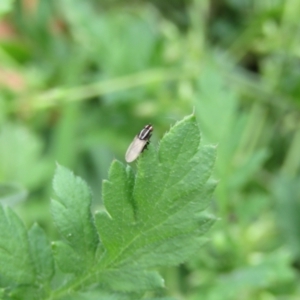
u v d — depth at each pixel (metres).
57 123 0.26
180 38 0.27
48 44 0.27
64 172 0.14
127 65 0.25
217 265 0.20
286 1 0.26
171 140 0.13
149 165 0.13
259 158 0.20
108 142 0.25
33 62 0.27
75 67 0.26
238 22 0.29
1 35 0.28
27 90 0.26
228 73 0.26
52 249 0.14
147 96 0.25
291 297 0.21
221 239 0.19
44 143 0.27
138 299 0.14
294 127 0.26
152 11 0.29
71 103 0.25
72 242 0.14
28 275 0.14
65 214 0.14
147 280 0.14
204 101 0.20
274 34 0.26
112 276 0.14
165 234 0.13
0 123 0.24
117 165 0.13
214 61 0.26
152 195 0.13
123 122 0.25
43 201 0.24
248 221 0.21
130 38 0.25
